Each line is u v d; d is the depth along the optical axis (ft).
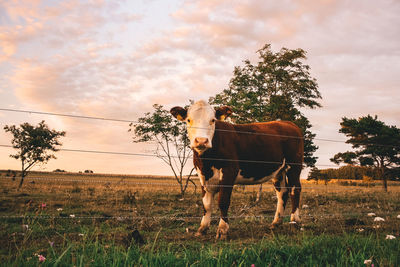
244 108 47.01
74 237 15.40
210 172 18.04
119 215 23.95
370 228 18.54
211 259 10.18
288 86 68.28
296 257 10.98
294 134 23.20
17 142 51.78
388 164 103.55
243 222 22.00
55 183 56.08
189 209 28.84
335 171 113.80
